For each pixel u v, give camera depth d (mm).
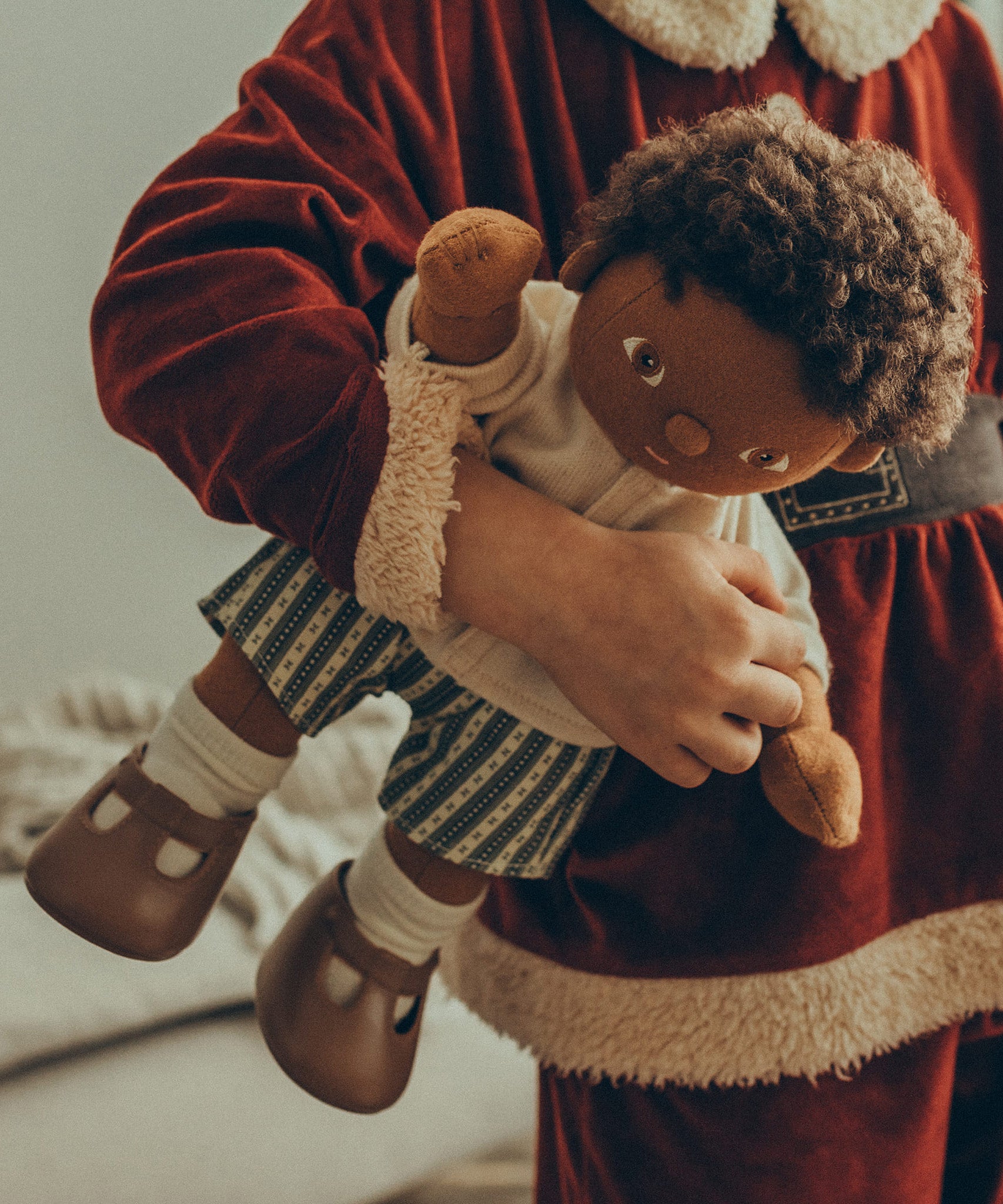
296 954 541
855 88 619
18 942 1079
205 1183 970
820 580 577
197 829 511
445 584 433
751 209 369
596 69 578
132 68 1400
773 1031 551
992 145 666
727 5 565
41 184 1391
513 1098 1133
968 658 584
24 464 1451
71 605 1506
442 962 697
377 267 506
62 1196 919
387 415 421
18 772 1310
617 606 416
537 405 454
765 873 556
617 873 579
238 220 474
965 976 583
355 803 1431
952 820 586
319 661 496
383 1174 1045
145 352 454
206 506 468
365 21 544
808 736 468
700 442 399
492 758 507
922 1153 593
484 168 565
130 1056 1051
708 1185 581
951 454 606
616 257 415
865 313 371
